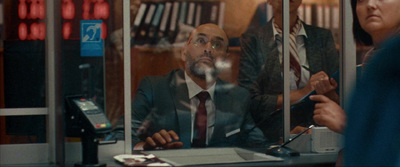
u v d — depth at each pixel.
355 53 3.82
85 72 3.19
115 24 3.28
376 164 0.91
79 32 3.19
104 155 3.31
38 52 3.34
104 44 3.24
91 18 3.22
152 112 4.11
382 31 3.78
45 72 3.35
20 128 3.30
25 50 3.33
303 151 3.70
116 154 3.33
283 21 3.80
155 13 4.26
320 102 3.81
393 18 3.77
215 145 4.16
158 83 4.18
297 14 3.97
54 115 3.33
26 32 3.33
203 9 4.34
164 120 4.12
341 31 3.85
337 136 3.69
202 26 4.34
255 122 4.16
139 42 4.22
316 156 3.52
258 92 4.21
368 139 0.92
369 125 0.93
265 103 4.16
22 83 3.32
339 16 3.86
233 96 4.23
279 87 4.18
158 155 3.55
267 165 3.15
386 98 0.93
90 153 3.00
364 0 3.79
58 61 3.24
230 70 4.33
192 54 4.32
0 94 3.30
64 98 3.09
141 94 4.13
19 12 3.32
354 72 3.81
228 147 3.94
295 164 3.18
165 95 4.15
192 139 4.15
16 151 3.29
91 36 3.21
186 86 4.21
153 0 4.25
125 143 3.35
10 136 3.29
